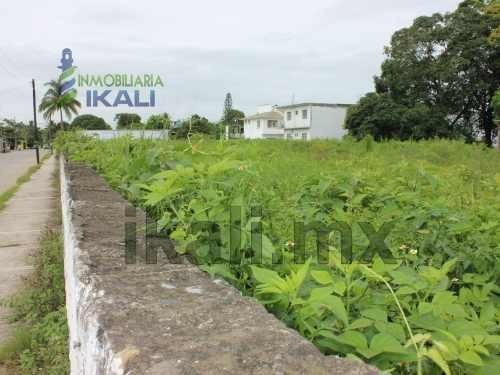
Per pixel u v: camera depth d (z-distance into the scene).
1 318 4.39
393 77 38.47
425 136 35.50
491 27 35.66
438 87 37.91
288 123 60.59
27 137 84.12
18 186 16.72
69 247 2.88
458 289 2.47
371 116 36.47
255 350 1.14
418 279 1.64
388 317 1.56
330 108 56.28
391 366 1.24
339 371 1.04
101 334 1.28
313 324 1.40
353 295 1.62
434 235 2.76
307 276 1.72
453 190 4.58
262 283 1.61
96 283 1.65
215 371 1.04
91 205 3.12
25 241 7.81
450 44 36.75
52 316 3.85
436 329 1.33
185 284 1.66
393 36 39.59
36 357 3.44
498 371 1.24
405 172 5.03
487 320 1.65
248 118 66.44
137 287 1.61
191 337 1.22
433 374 1.26
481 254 2.52
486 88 36.53
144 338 1.22
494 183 5.17
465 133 38.44
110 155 5.62
